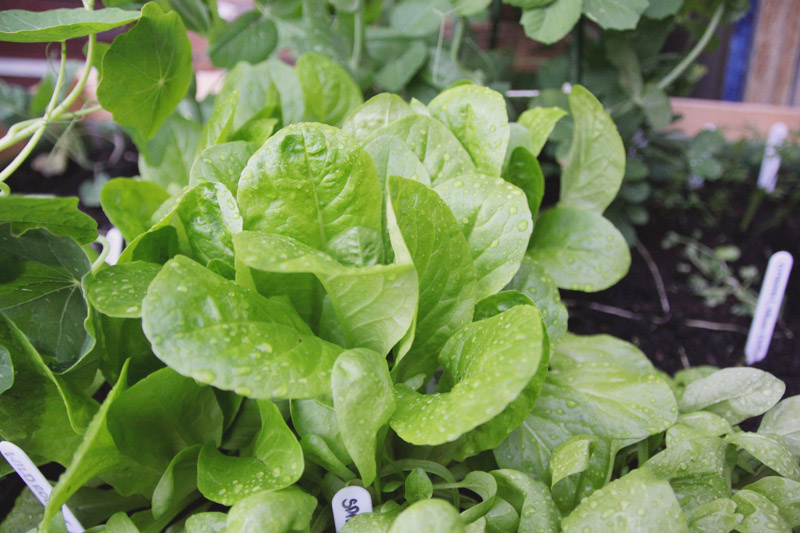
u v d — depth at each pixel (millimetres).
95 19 455
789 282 780
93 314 438
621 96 742
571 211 571
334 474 461
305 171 435
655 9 648
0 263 457
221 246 462
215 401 477
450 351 456
